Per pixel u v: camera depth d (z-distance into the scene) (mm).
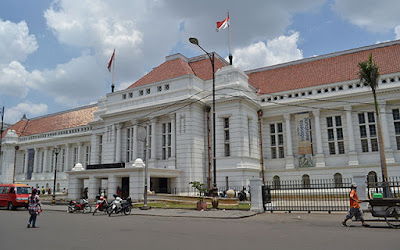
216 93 39125
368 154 35594
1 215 24422
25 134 70500
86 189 39156
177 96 39531
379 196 16219
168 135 40219
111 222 18797
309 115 39312
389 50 40000
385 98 35375
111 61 48938
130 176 33469
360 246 10453
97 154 49406
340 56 43562
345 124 37500
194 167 37281
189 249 10219
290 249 10055
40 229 15750
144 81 45906
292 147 39875
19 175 68500
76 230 15211
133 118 42438
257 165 39344
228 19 39906
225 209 24953
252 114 40031
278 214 22141
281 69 47438
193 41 25938
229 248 10297
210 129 39375
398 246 10406
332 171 36688
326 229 14773
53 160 63438
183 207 27125
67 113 69250
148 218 21078
